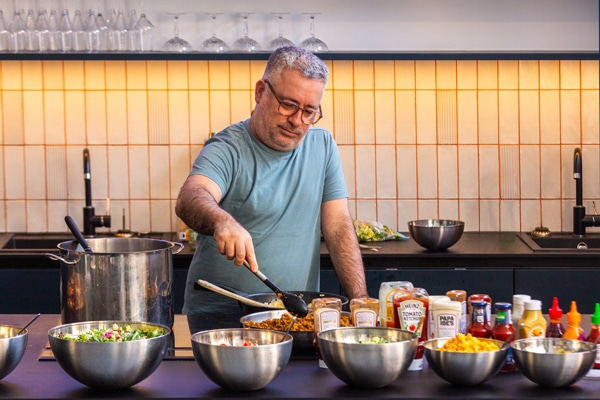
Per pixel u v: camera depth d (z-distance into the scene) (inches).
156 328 76.7
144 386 71.5
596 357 72.3
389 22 161.2
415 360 75.5
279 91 97.4
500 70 162.1
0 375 71.3
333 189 109.1
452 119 162.7
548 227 164.1
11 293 141.8
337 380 73.0
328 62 161.5
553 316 76.0
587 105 162.6
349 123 162.6
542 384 68.9
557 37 161.0
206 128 161.6
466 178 163.6
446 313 76.1
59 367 77.5
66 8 159.0
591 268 139.5
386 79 162.1
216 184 99.5
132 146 162.1
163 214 163.2
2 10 157.9
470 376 68.6
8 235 160.6
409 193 163.6
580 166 158.6
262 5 160.6
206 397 68.1
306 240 106.3
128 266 85.7
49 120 161.3
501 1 160.6
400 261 140.5
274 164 103.7
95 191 162.7
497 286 140.3
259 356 67.8
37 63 160.4
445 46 161.5
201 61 160.6
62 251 87.3
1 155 161.9
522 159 163.3
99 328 77.7
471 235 160.6
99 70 160.6
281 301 91.4
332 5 160.7
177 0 159.9
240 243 81.8
